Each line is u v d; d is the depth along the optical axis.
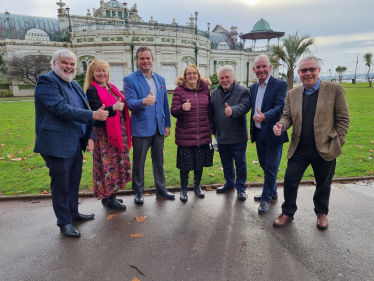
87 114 2.79
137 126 3.73
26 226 3.22
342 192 4.18
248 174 5.02
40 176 4.87
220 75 3.88
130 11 44.69
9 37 33.91
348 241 2.85
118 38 30.61
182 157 3.94
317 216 3.24
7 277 2.30
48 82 2.78
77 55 31.55
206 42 36.62
